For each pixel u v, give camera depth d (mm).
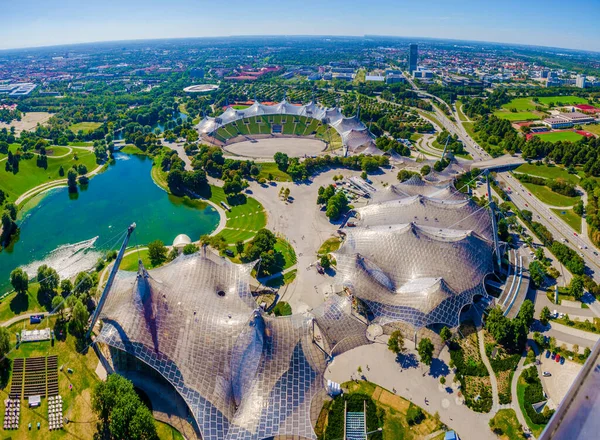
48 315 157375
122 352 136375
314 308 156625
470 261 171250
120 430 111562
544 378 138000
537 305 171125
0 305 162750
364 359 144500
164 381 131625
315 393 119875
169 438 116688
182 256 173125
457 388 134625
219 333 133375
